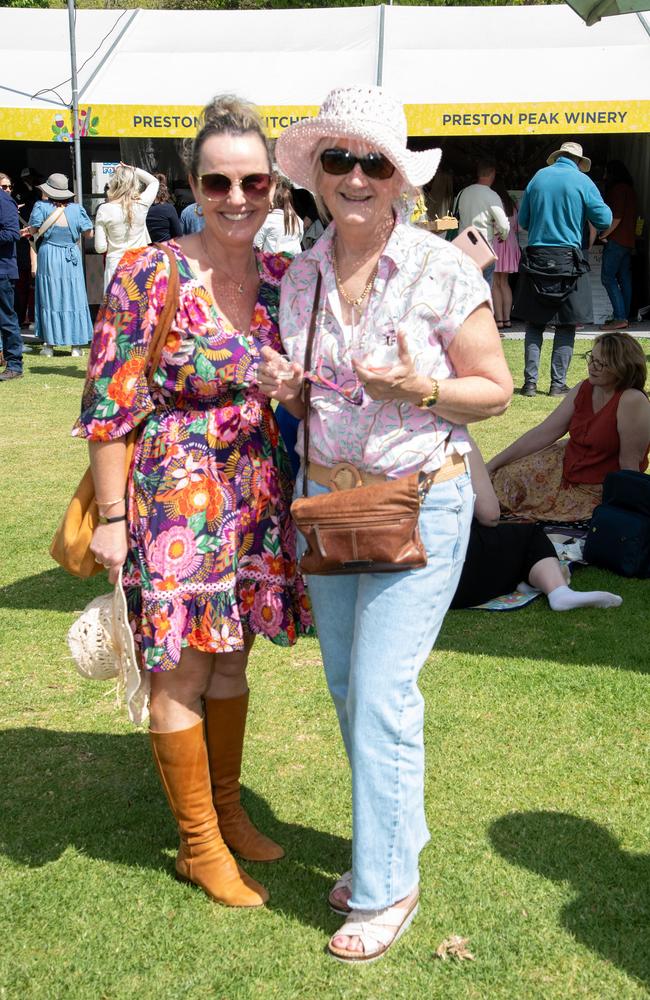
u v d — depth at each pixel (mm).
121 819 3227
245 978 2545
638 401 5652
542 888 2854
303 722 3832
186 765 2793
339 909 2783
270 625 2824
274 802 3301
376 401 2473
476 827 3133
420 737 2629
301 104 13344
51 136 13672
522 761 3514
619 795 3307
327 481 2621
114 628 2742
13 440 8539
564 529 5805
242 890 2828
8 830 3166
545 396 9945
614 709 3891
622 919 2725
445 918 2738
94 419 2604
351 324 2520
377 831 2588
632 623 4730
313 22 14195
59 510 6578
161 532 2654
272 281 2768
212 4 26391
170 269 2592
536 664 4293
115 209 10617
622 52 13312
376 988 2508
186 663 2744
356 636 2596
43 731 3789
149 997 2486
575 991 2484
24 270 15211
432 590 2559
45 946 2662
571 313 9773
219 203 2590
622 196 13812
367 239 2477
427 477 2520
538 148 16422
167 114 13500
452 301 2430
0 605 5039
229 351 2646
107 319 2600
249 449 2754
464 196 12516
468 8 14148
